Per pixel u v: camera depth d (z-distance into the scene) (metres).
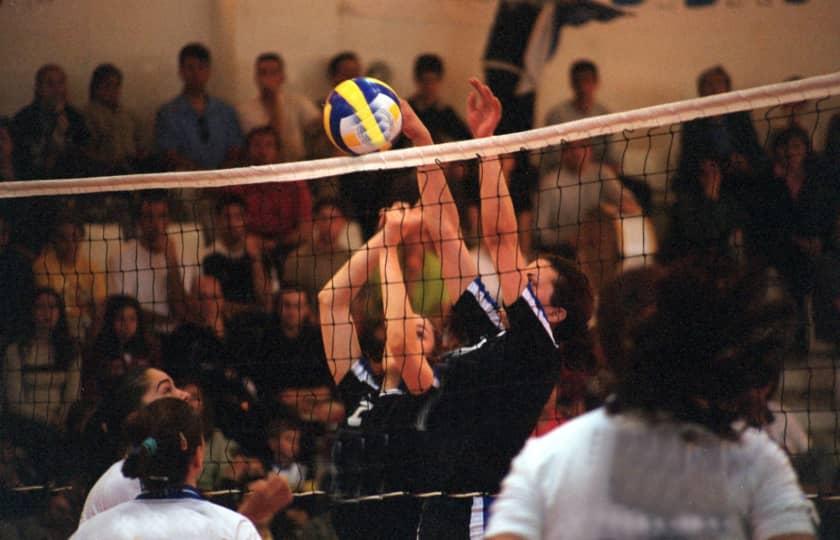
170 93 16.33
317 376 12.58
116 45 16.41
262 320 13.10
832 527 10.62
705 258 4.28
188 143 15.92
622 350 4.21
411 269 13.24
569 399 9.98
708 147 15.44
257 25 16.52
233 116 16.27
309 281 14.35
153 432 6.36
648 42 16.81
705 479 3.98
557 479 4.04
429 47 16.75
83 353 12.80
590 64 16.70
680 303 4.10
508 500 4.07
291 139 16.20
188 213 15.05
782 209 14.71
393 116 7.83
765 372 4.08
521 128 16.69
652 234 14.82
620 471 3.99
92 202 14.96
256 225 14.56
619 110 16.86
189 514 6.27
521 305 6.81
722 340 4.05
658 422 4.03
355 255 7.87
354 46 16.64
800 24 16.81
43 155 15.95
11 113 16.31
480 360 6.95
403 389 7.59
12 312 14.09
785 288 14.19
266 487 7.73
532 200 15.12
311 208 14.69
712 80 16.55
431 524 6.96
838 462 11.23
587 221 14.34
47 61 16.38
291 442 11.39
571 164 15.30
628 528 3.93
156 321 14.01
